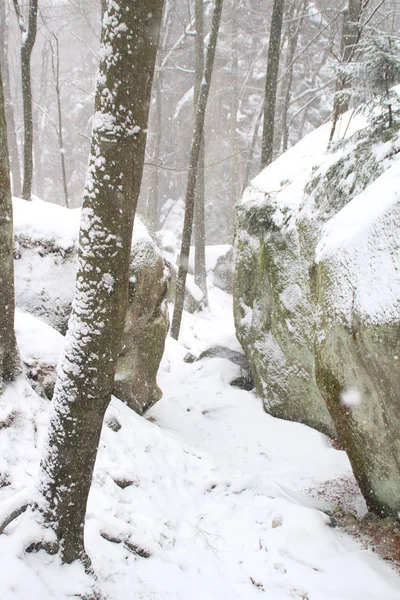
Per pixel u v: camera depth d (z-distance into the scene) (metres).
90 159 2.30
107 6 2.14
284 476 5.23
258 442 6.05
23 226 5.40
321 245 4.14
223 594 3.22
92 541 3.15
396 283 3.00
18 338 4.53
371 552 3.60
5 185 3.30
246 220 7.41
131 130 2.23
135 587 3.00
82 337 2.39
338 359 3.71
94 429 2.54
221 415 6.79
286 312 6.41
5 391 3.78
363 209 3.73
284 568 3.47
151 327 5.75
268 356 6.90
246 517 4.21
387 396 3.21
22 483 3.29
